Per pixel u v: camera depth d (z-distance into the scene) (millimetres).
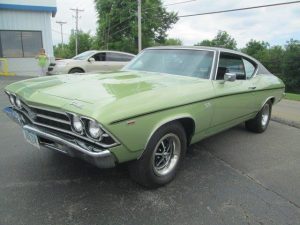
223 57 4551
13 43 18531
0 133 5434
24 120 3535
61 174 3799
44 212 2994
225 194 3531
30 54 19062
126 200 3277
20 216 2912
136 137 2996
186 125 3871
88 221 2889
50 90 3312
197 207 3223
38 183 3555
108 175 3811
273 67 52812
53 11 19000
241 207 3270
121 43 37188
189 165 4316
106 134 2760
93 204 3174
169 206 3211
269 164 4527
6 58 18453
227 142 5469
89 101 2900
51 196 3285
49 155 4383
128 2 36688
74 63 12547
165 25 38750
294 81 47625
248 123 6055
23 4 18172
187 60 4523
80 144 2855
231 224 2963
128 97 3039
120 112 2818
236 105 4672
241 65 5105
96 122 2703
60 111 2928
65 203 3164
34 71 19250
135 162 3271
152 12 36719
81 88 3307
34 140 3352
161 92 3371
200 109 3793
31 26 18750
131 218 2969
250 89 4980
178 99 3434
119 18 36906
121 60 13742
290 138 5953
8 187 3434
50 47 19453
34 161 4164
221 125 4496
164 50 4910
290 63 47719
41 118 3211
